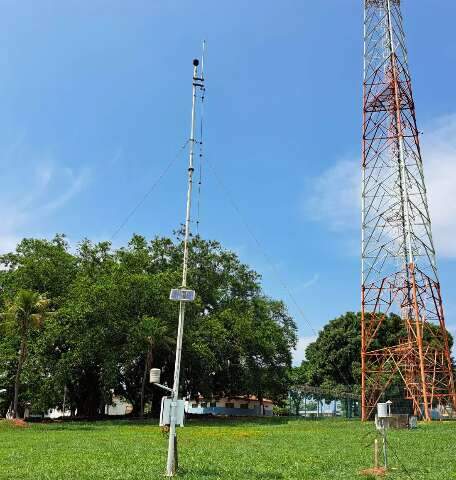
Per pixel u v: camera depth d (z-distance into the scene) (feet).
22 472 59.06
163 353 198.18
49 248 211.00
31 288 197.47
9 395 209.15
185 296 58.29
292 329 257.55
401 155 178.81
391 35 189.98
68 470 60.08
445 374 177.27
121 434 124.26
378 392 201.46
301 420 204.13
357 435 119.75
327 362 277.23
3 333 189.47
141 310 186.50
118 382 200.44
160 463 65.46
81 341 174.09
